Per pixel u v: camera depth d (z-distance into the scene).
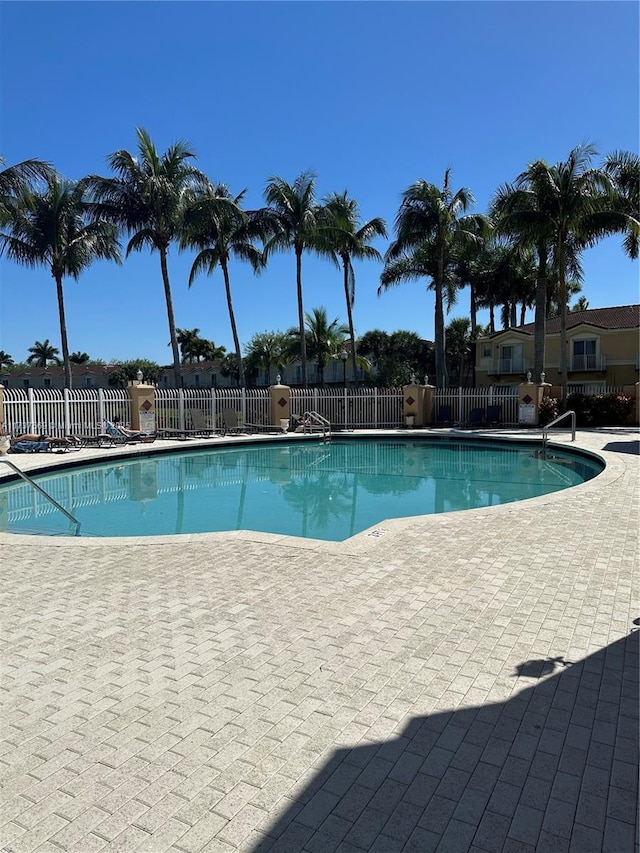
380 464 16.41
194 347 78.44
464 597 5.00
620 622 4.44
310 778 2.70
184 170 28.34
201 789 2.63
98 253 28.25
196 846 2.30
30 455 15.94
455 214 29.23
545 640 4.13
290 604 4.89
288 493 12.23
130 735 3.05
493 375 40.97
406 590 5.19
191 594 5.16
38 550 6.62
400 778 2.69
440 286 30.41
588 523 7.62
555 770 2.73
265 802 2.54
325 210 31.16
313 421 24.72
